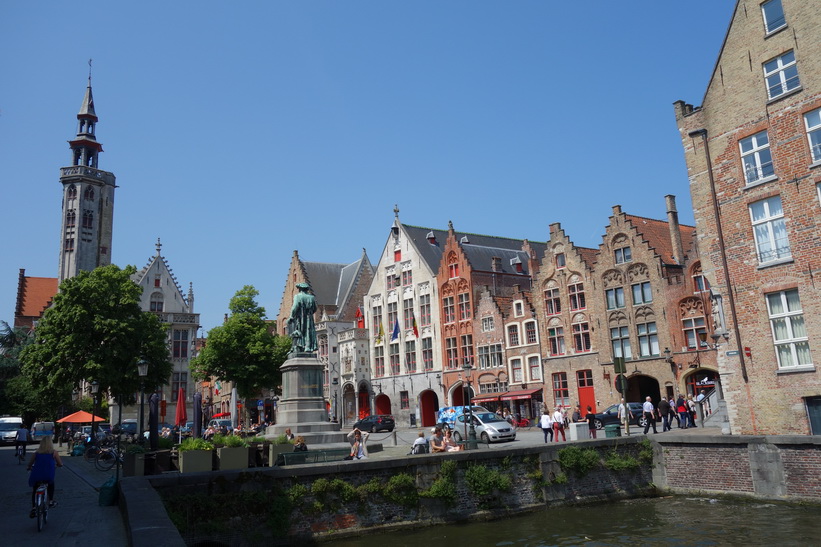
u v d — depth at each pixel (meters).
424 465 20.27
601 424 35.84
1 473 24.00
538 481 22.16
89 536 12.19
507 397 49.41
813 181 22.39
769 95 24.14
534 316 49.31
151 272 69.25
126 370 41.22
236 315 55.75
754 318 23.89
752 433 23.52
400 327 61.22
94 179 84.94
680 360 39.25
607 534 17.84
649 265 41.47
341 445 27.97
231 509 17.05
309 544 17.67
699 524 18.36
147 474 18.75
